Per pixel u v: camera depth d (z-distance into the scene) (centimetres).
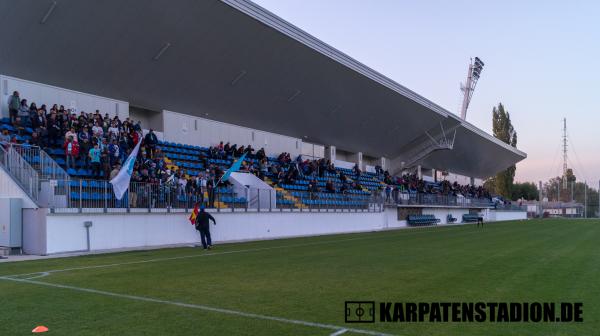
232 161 2766
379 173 4500
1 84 1923
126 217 1739
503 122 8356
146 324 608
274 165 3045
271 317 646
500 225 4212
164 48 2250
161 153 2255
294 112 3253
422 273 1070
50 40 1944
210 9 2184
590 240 2178
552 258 1392
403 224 4091
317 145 3956
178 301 752
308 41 2714
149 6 2039
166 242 1888
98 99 2278
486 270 1120
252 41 2484
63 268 1153
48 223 1486
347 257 1423
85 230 1598
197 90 2598
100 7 1941
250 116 3050
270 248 1750
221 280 965
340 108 3522
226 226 2178
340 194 3244
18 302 745
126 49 2166
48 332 573
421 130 4625
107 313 670
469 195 5981
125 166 1678
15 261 1303
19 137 1758
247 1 2275
